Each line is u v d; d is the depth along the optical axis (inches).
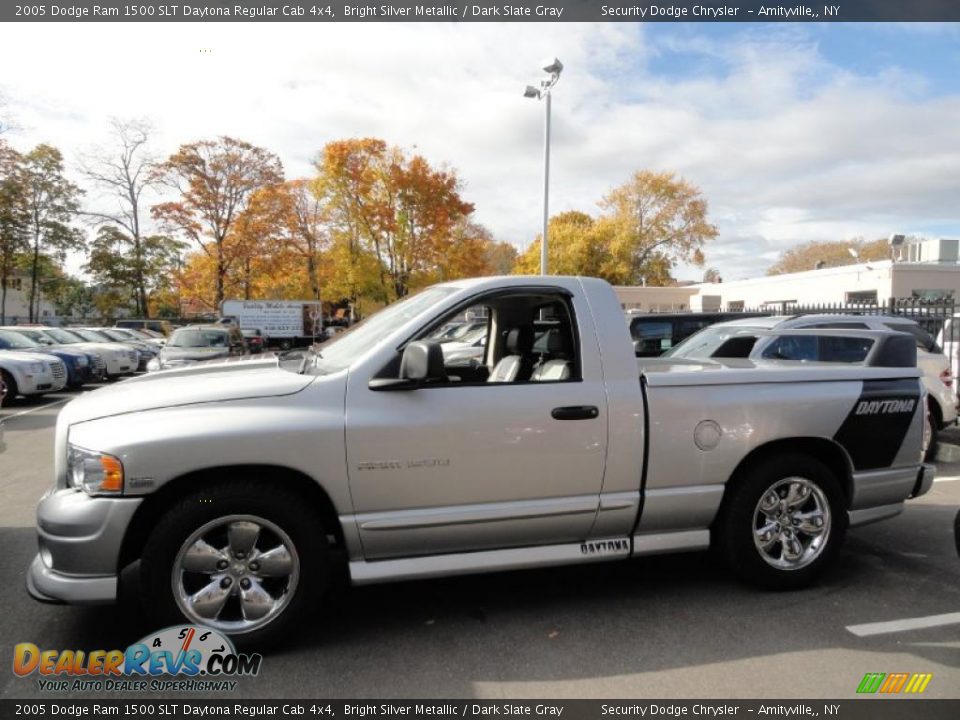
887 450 168.9
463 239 1530.5
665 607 154.1
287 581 132.3
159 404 131.0
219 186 1523.1
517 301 176.6
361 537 135.1
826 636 139.9
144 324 1417.3
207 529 127.7
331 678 124.4
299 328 1338.6
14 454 344.8
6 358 537.6
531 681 123.1
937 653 133.0
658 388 151.6
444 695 118.9
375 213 1432.1
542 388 144.6
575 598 159.3
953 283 1068.5
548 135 851.4
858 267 1113.4
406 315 152.9
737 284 1473.9
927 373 313.0
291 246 1574.8
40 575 128.4
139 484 123.9
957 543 155.3
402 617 149.5
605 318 152.3
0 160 1620.3
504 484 141.7
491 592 163.2
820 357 301.3
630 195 2048.5
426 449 136.2
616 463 147.9
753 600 157.8
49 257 1804.9
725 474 155.5
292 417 130.6
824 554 163.0
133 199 1604.3
